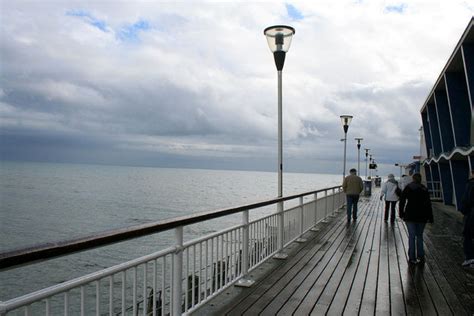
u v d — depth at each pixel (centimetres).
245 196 7375
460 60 1538
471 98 1333
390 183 1179
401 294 490
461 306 450
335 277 557
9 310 184
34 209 5272
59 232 3728
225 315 405
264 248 604
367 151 3828
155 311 308
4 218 4466
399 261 669
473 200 643
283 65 743
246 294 471
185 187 11219
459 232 1051
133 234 264
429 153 2703
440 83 1877
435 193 2388
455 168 1652
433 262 670
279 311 419
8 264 172
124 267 270
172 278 340
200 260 391
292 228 776
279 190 721
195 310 376
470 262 638
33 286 1223
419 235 672
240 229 504
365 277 561
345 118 1869
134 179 17712
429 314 423
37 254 187
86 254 1590
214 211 405
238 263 498
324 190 1166
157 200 6538
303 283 521
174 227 323
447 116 1995
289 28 732
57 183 11981
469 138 1630
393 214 1171
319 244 803
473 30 1245
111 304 257
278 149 731
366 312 423
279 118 736
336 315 412
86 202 6184
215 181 17300
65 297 221
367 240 866
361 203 1930
